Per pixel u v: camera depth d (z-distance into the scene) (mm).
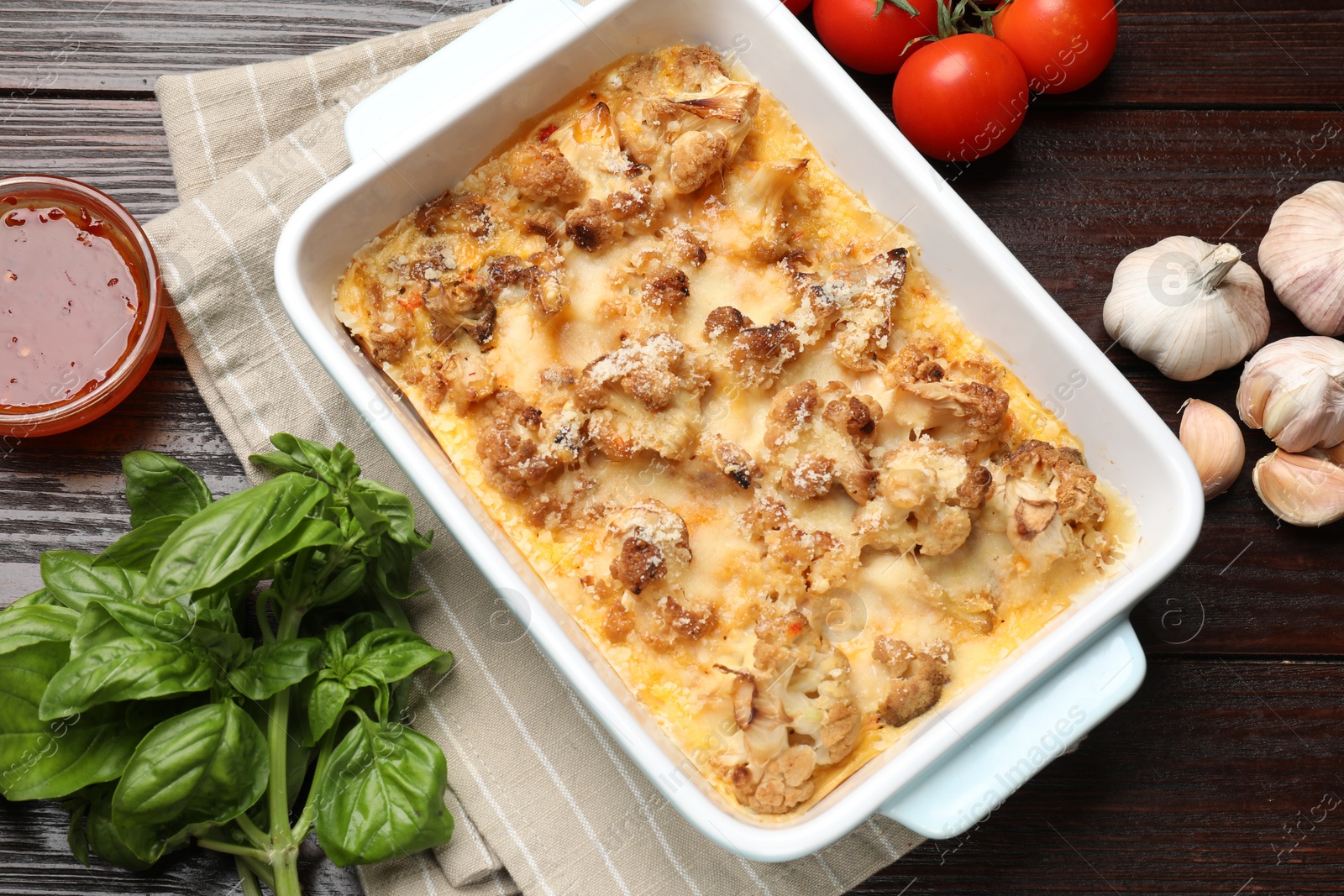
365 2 688
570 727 648
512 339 617
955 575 601
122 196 682
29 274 649
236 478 668
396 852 601
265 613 621
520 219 628
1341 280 660
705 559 604
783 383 612
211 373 663
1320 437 658
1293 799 663
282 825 610
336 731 635
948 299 625
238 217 666
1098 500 604
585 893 640
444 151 618
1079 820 663
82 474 666
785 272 620
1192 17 691
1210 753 666
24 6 680
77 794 626
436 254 625
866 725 595
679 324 616
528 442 603
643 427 603
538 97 625
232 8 685
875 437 609
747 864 644
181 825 601
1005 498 597
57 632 606
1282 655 669
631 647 602
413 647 617
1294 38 690
